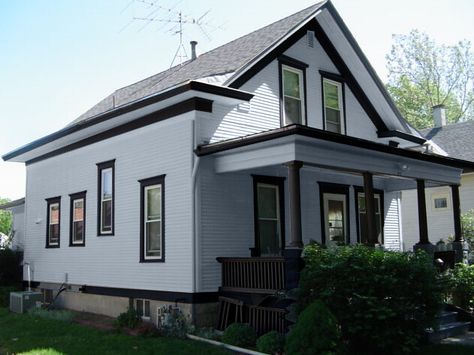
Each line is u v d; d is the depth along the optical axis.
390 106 16.05
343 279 8.66
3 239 26.52
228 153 11.37
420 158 12.84
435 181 14.28
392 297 8.61
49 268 16.73
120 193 13.80
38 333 11.06
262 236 12.75
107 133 14.45
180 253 11.62
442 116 26.77
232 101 11.95
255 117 12.95
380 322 8.47
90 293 14.62
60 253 16.22
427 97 40.38
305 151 10.29
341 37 14.88
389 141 16.83
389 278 8.52
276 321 10.01
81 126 14.34
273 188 13.23
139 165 13.20
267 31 14.86
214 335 10.39
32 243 17.92
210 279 11.43
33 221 18.00
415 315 8.86
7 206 22.31
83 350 9.16
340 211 15.11
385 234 16.80
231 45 15.84
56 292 16.16
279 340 8.95
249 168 11.04
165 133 12.43
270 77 13.50
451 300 12.04
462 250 14.42
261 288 10.52
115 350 9.12
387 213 17.03
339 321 8.49
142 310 12.77
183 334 10.35
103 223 14.50
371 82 15.70
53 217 17.02
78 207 15.73
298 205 10.02
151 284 12.40
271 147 10.53
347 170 11.62
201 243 11.41
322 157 10.64
